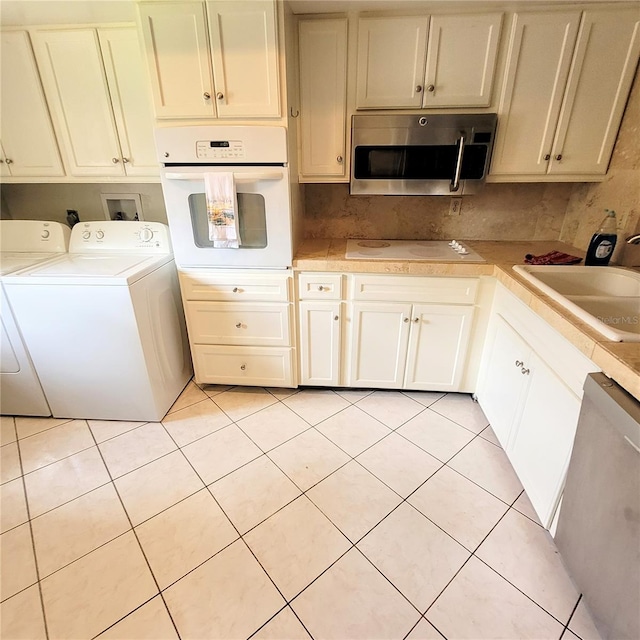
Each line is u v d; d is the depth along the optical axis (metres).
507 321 1.72
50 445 1.89
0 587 1.25
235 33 1.55
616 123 1.76
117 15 1.70
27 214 2.44
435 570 1.29
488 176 1.92
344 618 1.15
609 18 1.60
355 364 2.16
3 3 1.56
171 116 1.70
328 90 1.82
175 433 1.97
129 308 1.80
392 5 1.62
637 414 0.88
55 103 1.95
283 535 1.41
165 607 1.19
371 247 2.16
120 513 1.51
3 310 1.83
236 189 1.76
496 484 1.64
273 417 2.09
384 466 1.74
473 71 1.73
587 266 1.66
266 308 2.04
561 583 1.25
